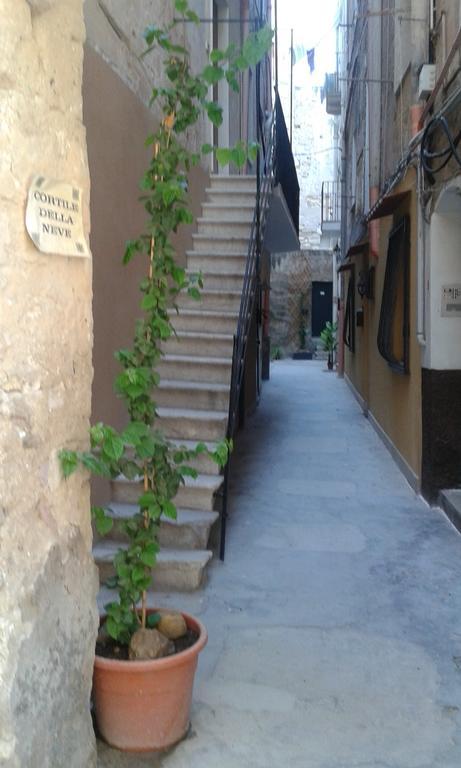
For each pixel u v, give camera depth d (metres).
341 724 3.08
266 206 8.17
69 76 2.46
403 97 7.09
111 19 5.04
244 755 2.85
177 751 2.86
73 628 2.48
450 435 6.17
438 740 2.97
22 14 2.16
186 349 6.46
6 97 2.10
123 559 3.01
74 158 2.50
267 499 6.54
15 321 2.15
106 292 4.94
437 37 5.91
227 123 9.74
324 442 9.27
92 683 2.82
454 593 4.48
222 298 6.90
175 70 3.35
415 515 6.06
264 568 4.87
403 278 7.05
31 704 2.20
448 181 5.34
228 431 5.12
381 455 8.47
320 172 28.78
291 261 25.61
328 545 5.34
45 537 2.32
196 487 4.95
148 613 3.19
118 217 5.19
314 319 26.33
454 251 5.93
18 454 2.17
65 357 2.46
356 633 3.94
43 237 2.28
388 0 8.22
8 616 2.10
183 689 2.88
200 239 7.65
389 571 4.84
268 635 3.90
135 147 5.59
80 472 2.55
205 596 4.39
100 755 2.81
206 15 8.46
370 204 9.30
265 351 17.19
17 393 2.17
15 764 2.09
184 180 3.30
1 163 2.08
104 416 4.88
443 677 3.48
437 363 6.09
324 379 17.75
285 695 3.30
